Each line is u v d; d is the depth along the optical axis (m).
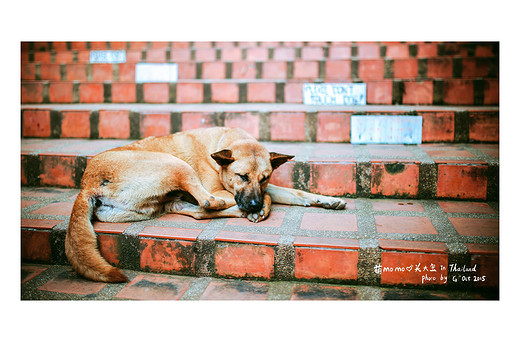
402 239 2.17
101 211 2.48
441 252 2.05
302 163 2.94
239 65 4.96
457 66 4.45
